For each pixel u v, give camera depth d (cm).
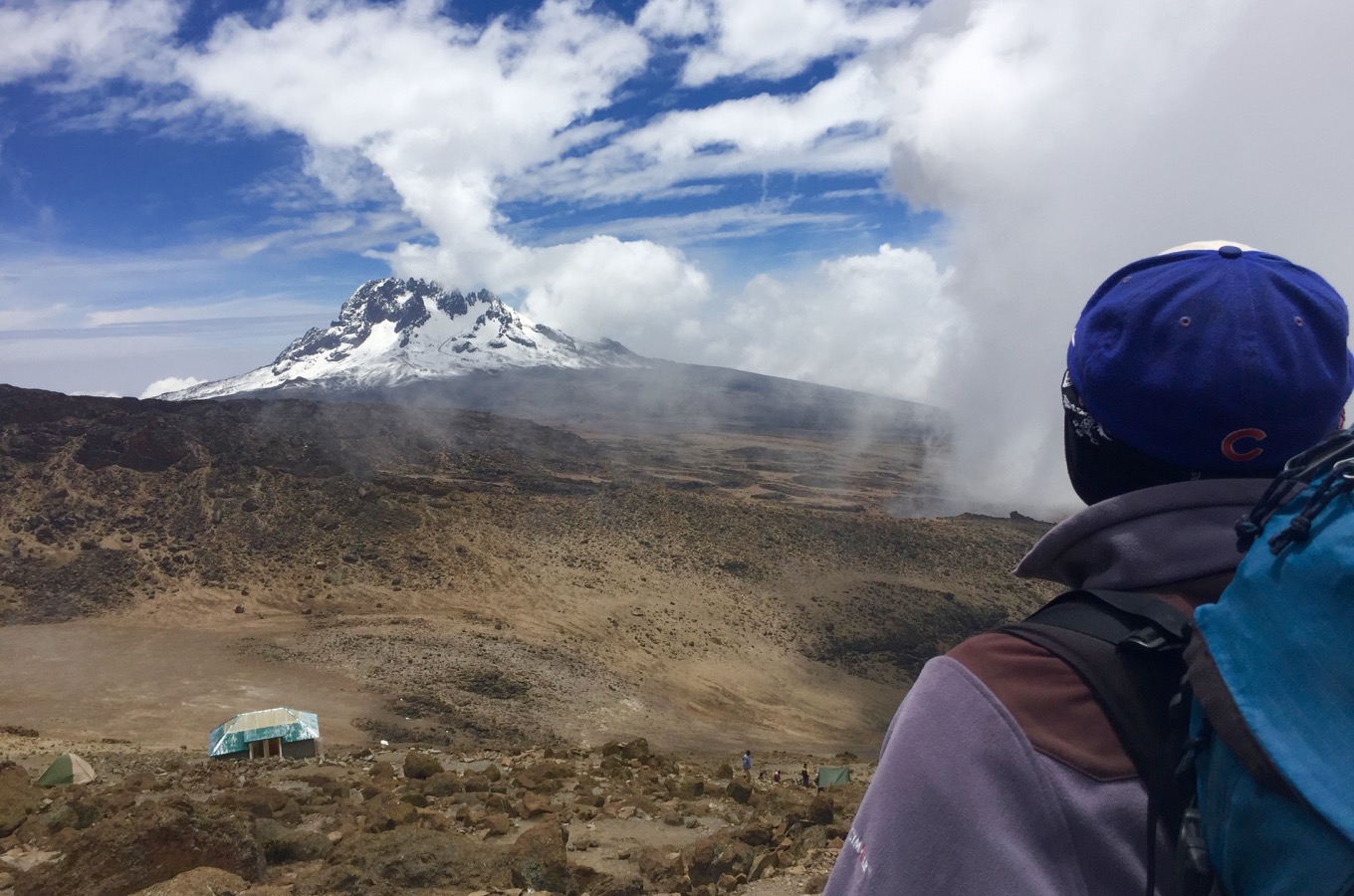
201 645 6681
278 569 8931
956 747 144
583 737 5619
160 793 1477
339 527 10056
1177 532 154
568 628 8150
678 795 1642
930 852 138
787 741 6203
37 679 5716
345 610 8106
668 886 962
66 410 11881
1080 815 137
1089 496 188
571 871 925
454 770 2117
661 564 10394
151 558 8969
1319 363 157
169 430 11544
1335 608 124
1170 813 138
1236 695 130
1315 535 129
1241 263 165
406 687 5956
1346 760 119
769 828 1160
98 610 7694
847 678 8200
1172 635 143
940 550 12050
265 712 3394
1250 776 127
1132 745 141
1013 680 149
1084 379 175
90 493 10238
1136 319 165
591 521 11519
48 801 1186
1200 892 135
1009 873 133
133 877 775
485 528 10644
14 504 9825
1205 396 154
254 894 730
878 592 10256
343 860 842
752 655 8306
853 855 147
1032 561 175
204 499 10388
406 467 14275
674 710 6612
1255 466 161
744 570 10556
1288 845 123
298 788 1535
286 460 11656
